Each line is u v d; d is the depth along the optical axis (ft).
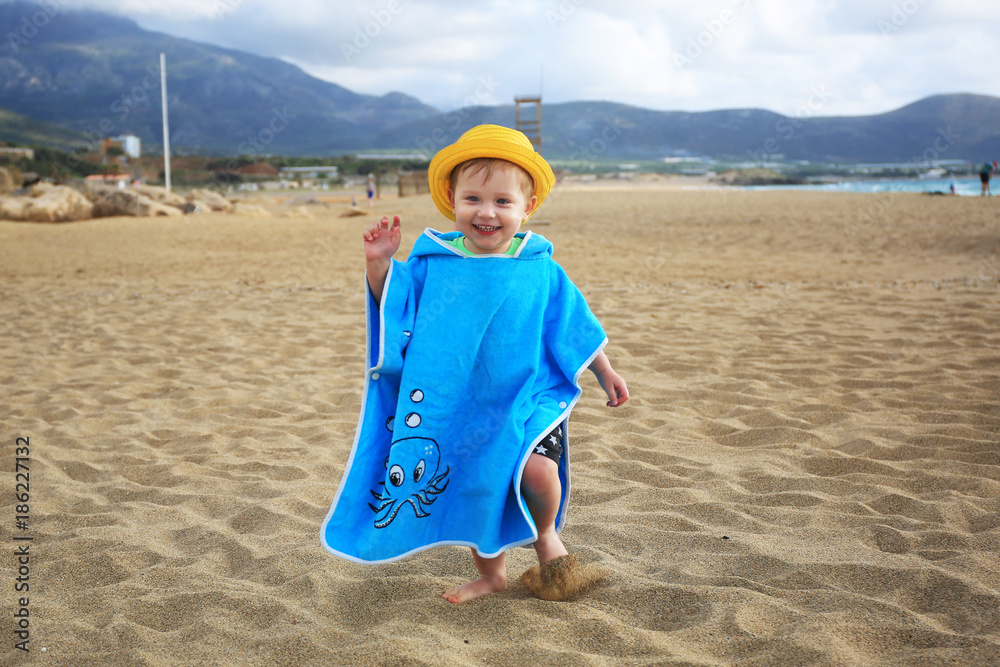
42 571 8.38
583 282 33.50
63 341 22.54
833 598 7.07
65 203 82.38
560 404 7.43
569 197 108.68
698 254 45.55
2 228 72.38
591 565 7.75
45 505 10.53
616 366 17.97
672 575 7.88
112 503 10.64
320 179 246.88
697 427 13.34
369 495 7.16
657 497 10.12
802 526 9.03
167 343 22.02
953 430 12.44
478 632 6.69
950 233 51.03
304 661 6.23
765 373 16.88
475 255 7.34
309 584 7.80
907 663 5.91
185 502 10.59
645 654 6.19
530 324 7.31
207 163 229.04
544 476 7.09
